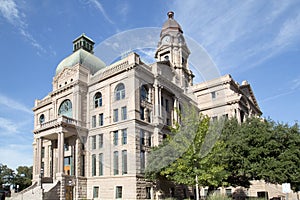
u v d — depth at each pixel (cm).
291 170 2867
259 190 4700
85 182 3672
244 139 3059
